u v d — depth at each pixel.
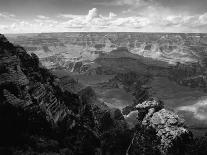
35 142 38.59
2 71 45.78
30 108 44.28
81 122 60.59
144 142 66.81
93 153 52.28
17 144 35.84
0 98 41.53
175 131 64.25
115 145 67.62
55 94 57.66
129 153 66.81
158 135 65.75
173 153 61.16
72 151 44.88
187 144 62.50
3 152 33.03
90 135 58.09
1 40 54.28
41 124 44.28
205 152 59.53
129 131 77.25
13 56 51.41
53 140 42.50
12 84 44.91
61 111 53.94
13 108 41.06
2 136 35.81
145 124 72.06
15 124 38.84
